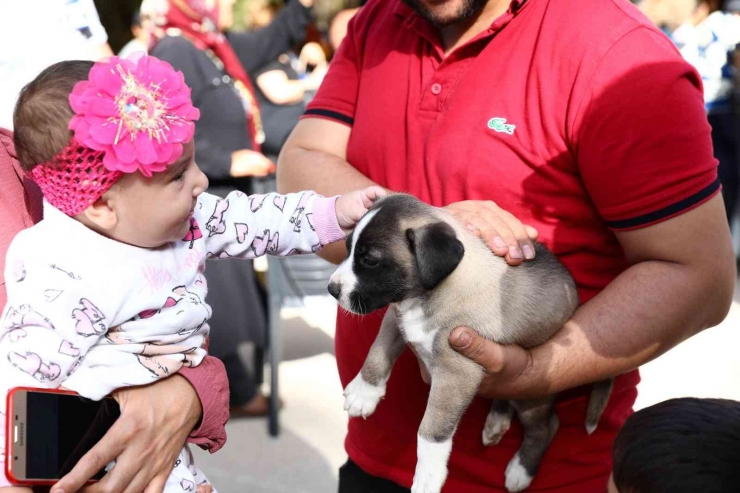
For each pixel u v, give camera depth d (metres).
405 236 2.41
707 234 2.28
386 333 2.56
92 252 2.00
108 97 1.87
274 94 6.14
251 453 5.29
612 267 2.54
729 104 8.52
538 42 2.40
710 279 2.30
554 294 2.43
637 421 1.79
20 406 1.85
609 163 2.27
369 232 2.42
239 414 5.77
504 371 2.33
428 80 2.62
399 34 2.76
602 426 2.64
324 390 6.16
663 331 2.32
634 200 2.27
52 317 1.90
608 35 2.30
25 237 2.02
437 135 2.56
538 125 2.39
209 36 5.25
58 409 1.94
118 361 2.04
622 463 1.75
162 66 1.99
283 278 5.37
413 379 2.68
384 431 2.78
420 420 2.69
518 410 2.55
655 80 2.24
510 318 2.38
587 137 2.30
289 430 5.60
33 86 1.92
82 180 1.91
